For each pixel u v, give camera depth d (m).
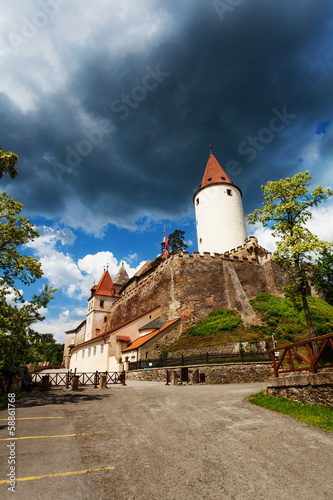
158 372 21.03
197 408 9.66
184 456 5.48
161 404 10.66
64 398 13.27
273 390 10.26
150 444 6.18
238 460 5.26
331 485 4.30
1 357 14.91
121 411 9.73
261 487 4.28
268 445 5.98
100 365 32.72
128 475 4.69
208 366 18.52
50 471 4.82
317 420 7.38
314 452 5.55
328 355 19.66
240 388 14.16
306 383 8.85
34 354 15.88
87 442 6.38
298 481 4.44
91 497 3.98
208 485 4.35
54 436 6.86
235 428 7.23
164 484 4.38
